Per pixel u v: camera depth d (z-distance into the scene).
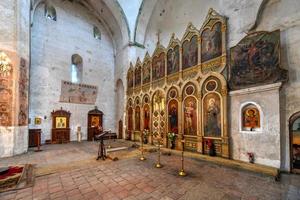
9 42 7.83
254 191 3.81
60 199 3.46
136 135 12.07
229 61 6.73
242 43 6.24
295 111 5.11
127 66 13.74
